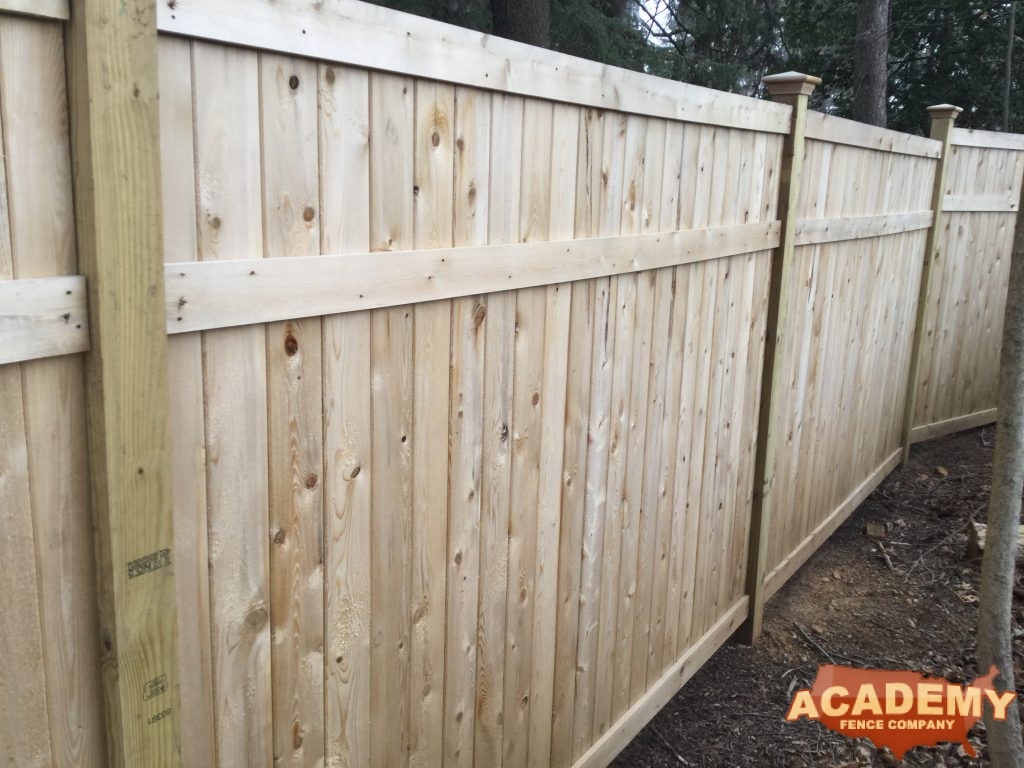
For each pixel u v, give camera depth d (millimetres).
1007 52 12570
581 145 2500
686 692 3959
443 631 2262
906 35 13617
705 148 3184
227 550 1641
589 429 2775
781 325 4004
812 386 4664
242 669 1706
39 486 1336
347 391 1850
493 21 7730
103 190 1307
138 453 1409
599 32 8930
